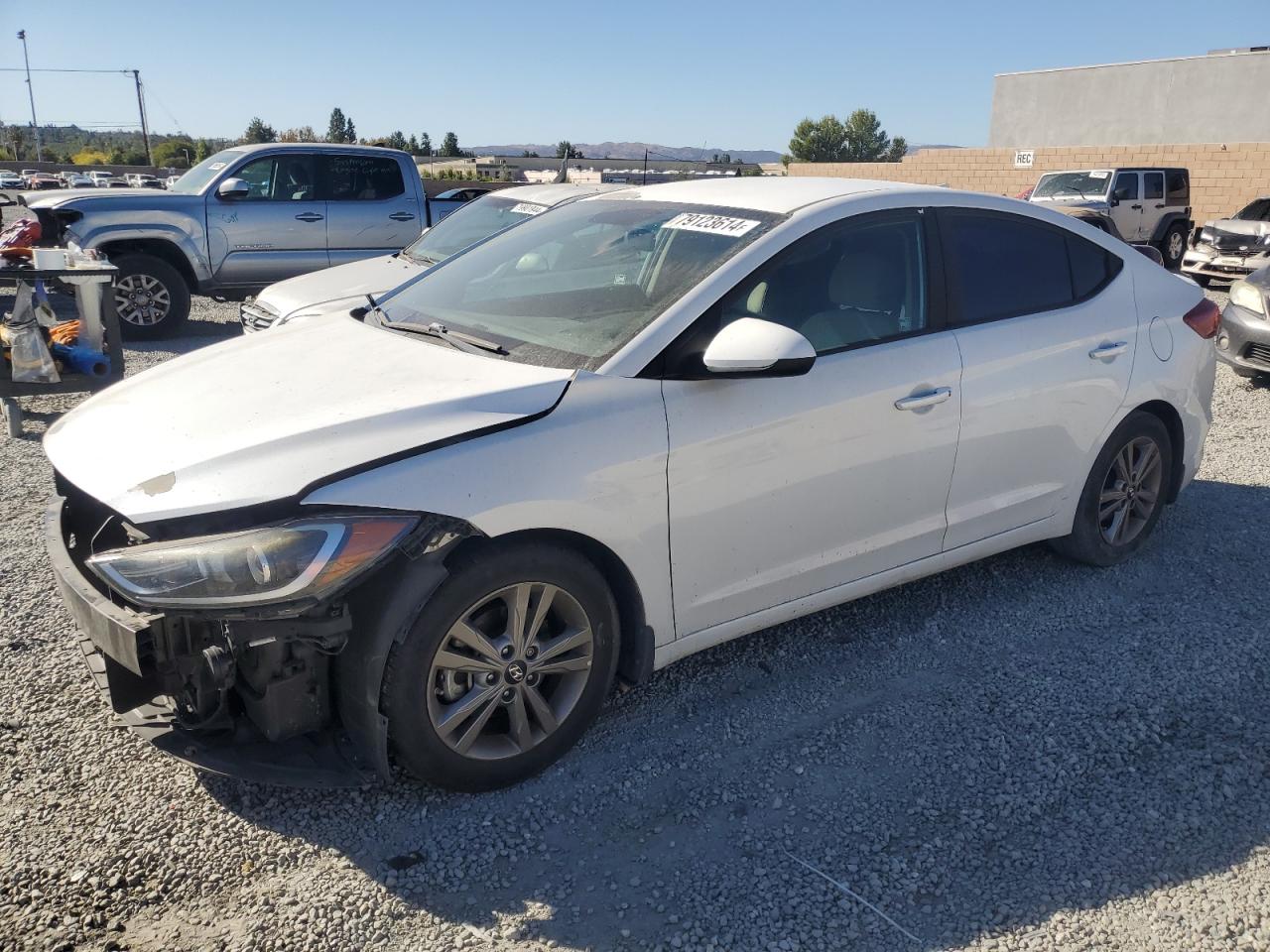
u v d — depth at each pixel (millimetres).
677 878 2592
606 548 2926
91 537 3045
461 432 2688
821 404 3252
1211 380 4609
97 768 2979
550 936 2396
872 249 3518
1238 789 2939
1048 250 4043
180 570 2426
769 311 3219
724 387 3078
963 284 3729
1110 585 4312
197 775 2957
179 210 10055
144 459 2715
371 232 10969
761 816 2830
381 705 2641
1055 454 4012
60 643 3697
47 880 2527
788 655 3717
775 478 3195
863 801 2896
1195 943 2369
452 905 2492
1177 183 20109
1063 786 2959
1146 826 2785
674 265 3320
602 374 2957
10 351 6281
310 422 2707
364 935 2393
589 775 3000
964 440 3658
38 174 61281
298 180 10609
